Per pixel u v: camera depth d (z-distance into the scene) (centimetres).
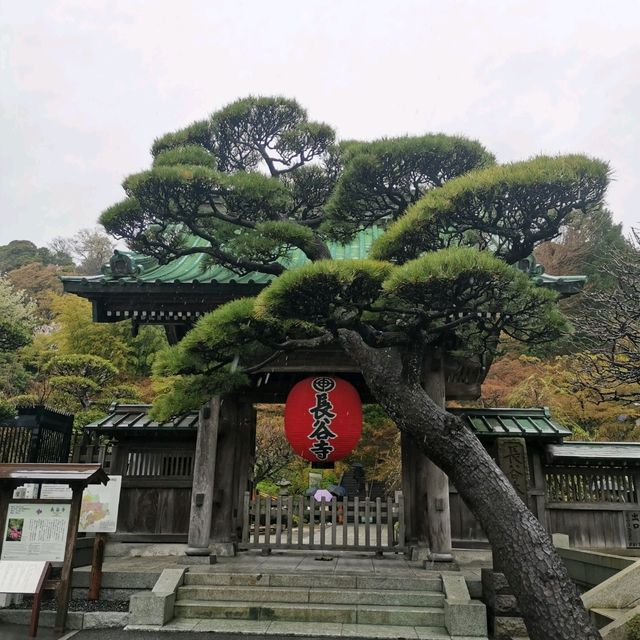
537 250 2930
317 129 949
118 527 1044
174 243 857
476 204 599
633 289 859
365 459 2492
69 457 1105
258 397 1055
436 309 590
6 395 2420
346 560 918
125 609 732
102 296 915
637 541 1030
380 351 664
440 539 835
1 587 672
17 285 4447
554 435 1032
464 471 570
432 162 739
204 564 838
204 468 894
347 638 646
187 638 644
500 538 534
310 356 935
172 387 811
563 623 486
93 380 2106
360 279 563
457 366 979
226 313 631
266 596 734
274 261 841
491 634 690
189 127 967
